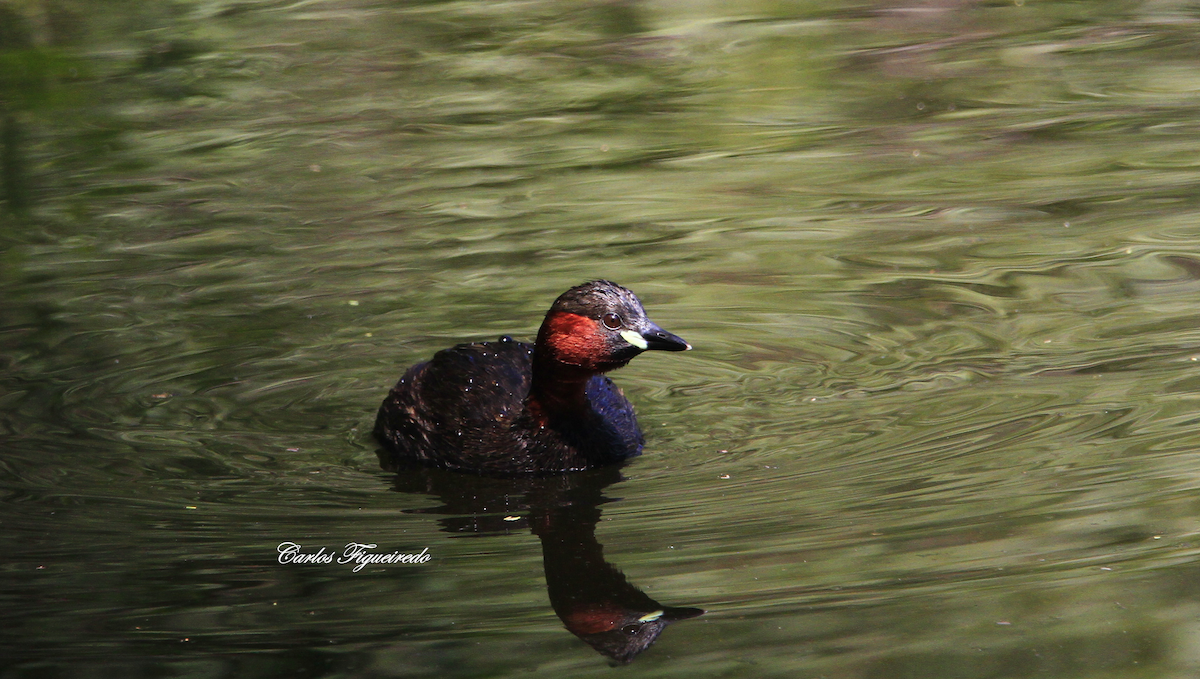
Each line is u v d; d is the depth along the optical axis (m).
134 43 22.52
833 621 8.02
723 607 8.29
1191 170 16.56
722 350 12.89
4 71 21.30
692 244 15.23
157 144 18.89
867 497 9.71
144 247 15.54
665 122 19.28
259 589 8.69
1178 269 13.88
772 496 9.86
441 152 18.36
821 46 22.30
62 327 13.51
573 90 20.75
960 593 8.26
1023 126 18.45
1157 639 7.68
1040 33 22.50
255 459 10.97
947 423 10.98
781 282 14.23
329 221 16.19
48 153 18.48
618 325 10.40
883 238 15.22
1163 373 11.58
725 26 23.48
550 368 10.56
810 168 17.44
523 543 9.36
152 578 8.80
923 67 21.09
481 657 7.85
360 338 13.29
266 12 24.22
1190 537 8.80
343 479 10.66
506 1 25.00
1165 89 19.53
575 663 7.75
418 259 15.05
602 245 15.26
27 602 8.45
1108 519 9.12
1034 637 7.78
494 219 16.08
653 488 10.24
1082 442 10.38
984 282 13.95
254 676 7.64
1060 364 11.96
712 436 11.18
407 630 8.10
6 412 11.67
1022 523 9.14
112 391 12.16
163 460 10.87
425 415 11.20
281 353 12.98
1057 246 14.71
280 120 19.69
